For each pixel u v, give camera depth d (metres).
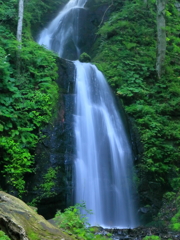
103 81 12.55
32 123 9.34
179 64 15.03
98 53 15.30
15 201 3.56
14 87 9.61
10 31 12.05
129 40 15.20
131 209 9.77
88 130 10.55
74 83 11.41
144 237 7.13
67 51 16.92
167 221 8.77
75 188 9.07
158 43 13.91
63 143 9.49
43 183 8.46
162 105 12.12
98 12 18.09
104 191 9.73
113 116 11.73
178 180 10.07
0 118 8.82
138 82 12.76
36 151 8.81
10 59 10.70
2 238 2.73
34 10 16.53
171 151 10.73
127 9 17.03
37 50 11.55
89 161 9.93
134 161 10.71
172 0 18.83
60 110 10.16
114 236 7.25
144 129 11.18
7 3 13.21
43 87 10.33
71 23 17.61
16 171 7.98
